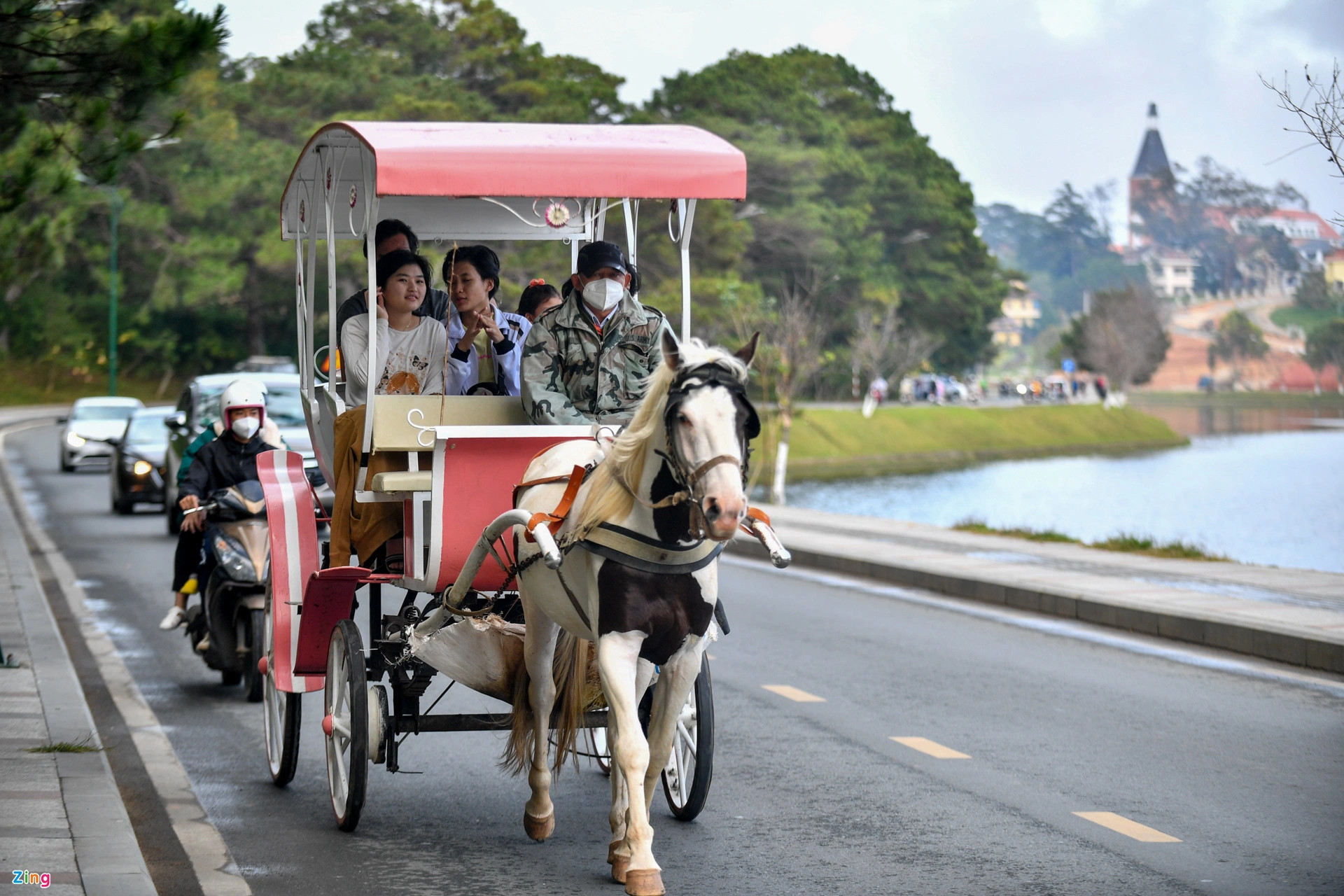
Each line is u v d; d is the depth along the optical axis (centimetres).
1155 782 779
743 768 814
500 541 668
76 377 8356
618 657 567
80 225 7712
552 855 659
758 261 9650
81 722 858
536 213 936
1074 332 12319
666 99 10412
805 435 7406
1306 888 600
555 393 682
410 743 905
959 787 771
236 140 8238
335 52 9188
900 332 10188
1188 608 1310
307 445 1758
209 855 654
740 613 1438
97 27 1270
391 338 772
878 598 1555
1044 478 6331
